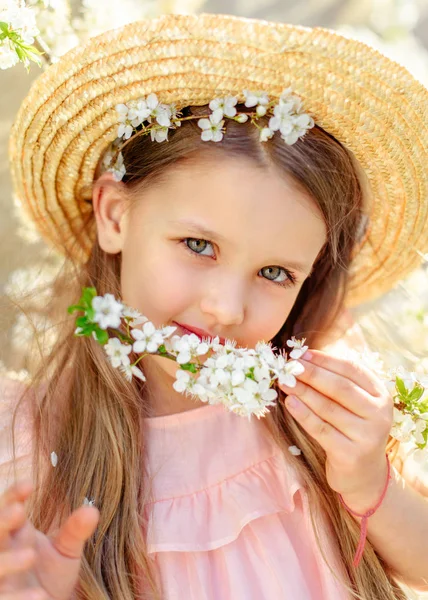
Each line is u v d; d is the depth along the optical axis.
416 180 0.93
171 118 0.89
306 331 1.03
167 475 0.93
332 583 0.92
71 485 0.93
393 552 0.95
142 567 0.89
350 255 1.00
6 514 0.75
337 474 0.89
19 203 1.03
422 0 1.78
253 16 1.63
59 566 0.77
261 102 0.86
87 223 1.01
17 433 0.95
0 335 1.13
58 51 1.02
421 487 1.01
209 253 0.88
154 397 0.96
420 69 0.94
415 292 1.19
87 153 0.94
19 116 0.94
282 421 0.96
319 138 0.88
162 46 0.85
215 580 0.90
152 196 0.89
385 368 1.13
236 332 0.88
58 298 1.02
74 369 0.97
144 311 0.90
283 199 0.86
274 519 0.93
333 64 0.84
